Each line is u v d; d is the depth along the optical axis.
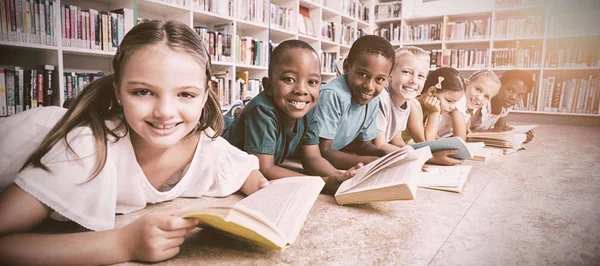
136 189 0.77
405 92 1.70
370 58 1.29
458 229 0.79
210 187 0.96
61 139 0.61
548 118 3.99
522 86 2.31
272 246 0.57
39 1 1.91
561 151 2.03
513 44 4.20
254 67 3.38
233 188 0.95
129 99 0.61
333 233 0.75
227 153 0.94
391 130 1.78
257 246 0.67
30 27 1.89
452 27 4.41
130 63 0.60
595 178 1.35
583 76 3.83
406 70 1.68
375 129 1.61
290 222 0.65
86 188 0.61
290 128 1.19
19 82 1.91
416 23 4.95
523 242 0.73
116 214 0.81
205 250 0.65
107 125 0.69
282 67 1.05
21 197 0.55
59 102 2.06
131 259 0.57
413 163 0.97
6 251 0.50
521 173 1.42
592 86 3.69
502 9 4.10
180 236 0.59
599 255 0.67
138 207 0.82
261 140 1.08
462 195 1.08
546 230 0.80
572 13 3.76
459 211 0.92
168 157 0.80
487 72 2.14
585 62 3.72
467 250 0.68
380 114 1.67
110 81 0.69
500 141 1.89
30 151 0.75
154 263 0.59
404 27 4.76
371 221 0.83
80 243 0.54
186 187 0.88
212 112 0.85
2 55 2.04
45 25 1.95
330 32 4.52
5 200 0.54
